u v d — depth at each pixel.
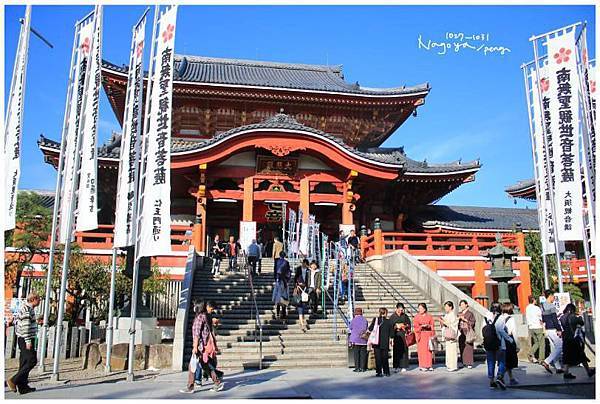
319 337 17.19
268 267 25.11
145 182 13.76
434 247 35.03
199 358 11.18
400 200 33.75
